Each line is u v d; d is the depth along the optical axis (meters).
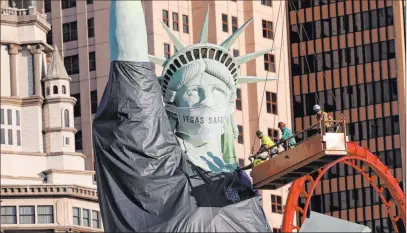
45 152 195.88
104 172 123.31
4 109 195.38
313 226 105.38
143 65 123.88
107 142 123.44
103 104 124.06
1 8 199.38
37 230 190.75
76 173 195.12
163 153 123.69
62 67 199.75
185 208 122.81
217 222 123.19
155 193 122.56
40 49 199.12
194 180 124.31
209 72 127.44
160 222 121.88
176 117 127.12
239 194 125.50
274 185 126.12
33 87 198.12
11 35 199.00
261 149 126.12
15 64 198.62
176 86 127.31
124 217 122.31
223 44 129.50
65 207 191.75
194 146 126.81
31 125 196.50
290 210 123.50
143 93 123.62
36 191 191.25
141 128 123.38
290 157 122.69
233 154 127.62
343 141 120.88
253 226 124.81
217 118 126.88
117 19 123.69
